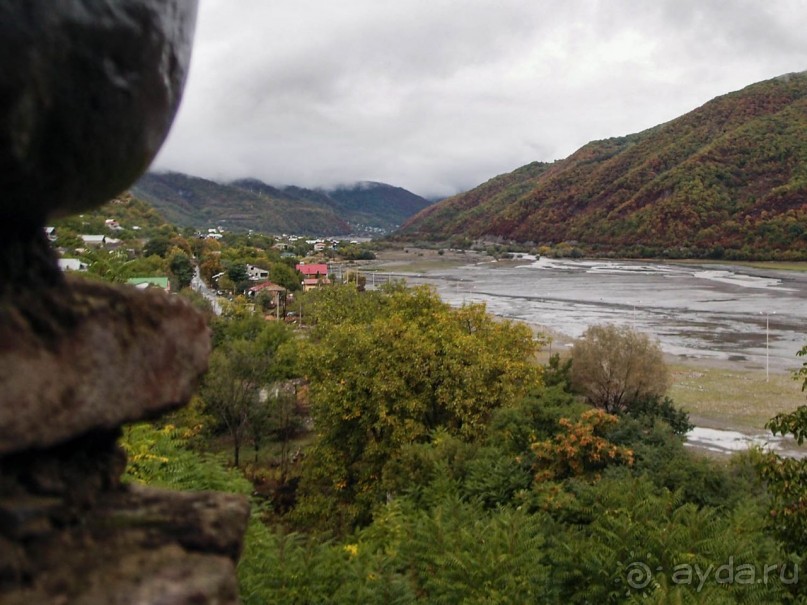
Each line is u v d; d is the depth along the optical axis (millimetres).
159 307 1929
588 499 10734
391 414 18328
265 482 24016
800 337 48438
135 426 7840
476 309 24719
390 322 20484
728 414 28719
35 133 1347
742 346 45312
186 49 1746
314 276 97750
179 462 7750
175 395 1972
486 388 19125
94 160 1501
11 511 1545
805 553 6883
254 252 103875
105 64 1433
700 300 71500
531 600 7375
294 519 18219
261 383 29000
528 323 55938
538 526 9359
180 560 1854
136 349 1825
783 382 34531
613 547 8336
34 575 1562
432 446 16062
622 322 56594
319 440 20078
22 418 1511
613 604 7738
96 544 1769
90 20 1380
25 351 1521
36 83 1309
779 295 74750
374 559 7805
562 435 13633
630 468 12969
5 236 1527
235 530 2068
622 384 24125
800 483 6898
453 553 7934
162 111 1664
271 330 37656
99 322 1711
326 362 19859
